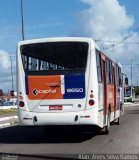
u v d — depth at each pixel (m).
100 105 16.47
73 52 15.91
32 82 16.05
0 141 17.03
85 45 15.84
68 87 15.78
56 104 15.81
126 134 18.89
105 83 18.23
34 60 16.17
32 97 16.02
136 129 21.41
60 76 15.85
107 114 18.75
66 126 16.64
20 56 16.33
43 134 19.83
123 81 27.66
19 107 16.14
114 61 22.14
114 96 21.83
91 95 15.64
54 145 15.40
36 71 16.08
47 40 16.11
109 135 18.55
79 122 15.65
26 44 16.30
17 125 26.44
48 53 16.08
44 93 15.92
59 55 16.00
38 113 15.91
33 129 22.98
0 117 34.00
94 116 15.62
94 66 15.76
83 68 15.77
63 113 15.73
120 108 25.45
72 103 15.73
